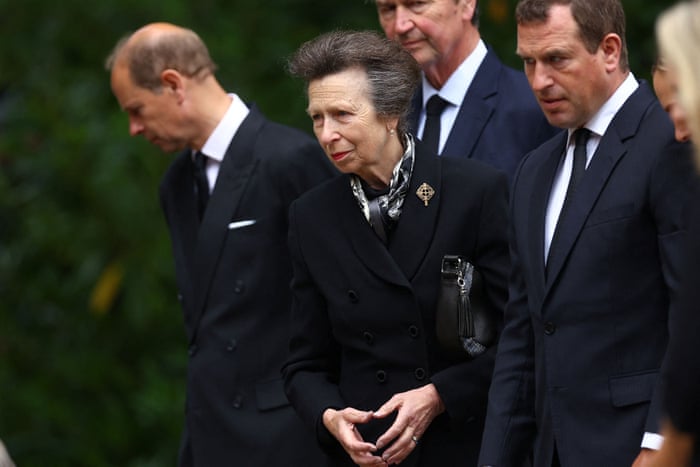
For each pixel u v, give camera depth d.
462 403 14.73
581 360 13.50
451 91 17.47
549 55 13.66
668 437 10.37
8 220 32.75
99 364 31.86
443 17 17.17
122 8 32.19
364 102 14.55
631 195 13.35
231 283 17.78
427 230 14.95
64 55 32.94
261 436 17.47
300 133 18.23
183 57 18.22
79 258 31.41
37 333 32.53
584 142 14.02
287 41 31.95
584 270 13.51
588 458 13.35
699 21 9.07
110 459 31.62
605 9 13.67
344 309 15.09
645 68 29.70
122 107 18.50
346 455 15.28
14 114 32.44
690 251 10.29
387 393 15.02
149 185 31.06
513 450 14.16
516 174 14.56
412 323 14.88
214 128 18.31
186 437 18.52
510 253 14.45
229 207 17.84
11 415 31.53
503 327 14.83
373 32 14.92
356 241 15.05
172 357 31.64
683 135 12.20
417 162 15.11
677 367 10.24
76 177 31.55
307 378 15.45
